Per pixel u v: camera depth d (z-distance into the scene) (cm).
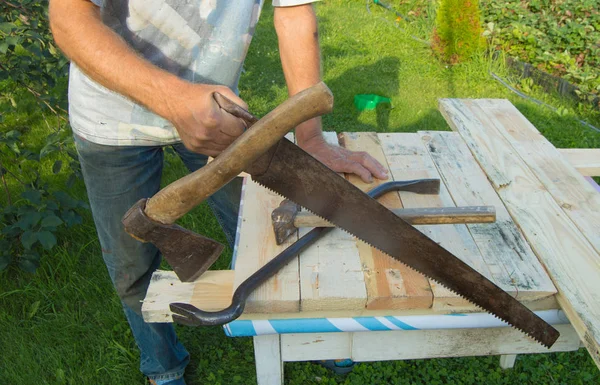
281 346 200
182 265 165
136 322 237
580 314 166
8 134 350
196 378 280
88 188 209
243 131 144
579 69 582
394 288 178
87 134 196
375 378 274
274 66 630
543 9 692
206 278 194
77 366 284
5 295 326
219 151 150
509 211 213
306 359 205
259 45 691
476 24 611
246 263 190
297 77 222
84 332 304
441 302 176
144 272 222
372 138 267
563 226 203
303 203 158
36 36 315
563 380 273
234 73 205
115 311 313
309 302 175
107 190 206
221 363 287
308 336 198
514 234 202
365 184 227
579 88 549
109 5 176
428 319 183
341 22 771
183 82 147
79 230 372
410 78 599
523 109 529
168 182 413
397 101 548
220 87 146
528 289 177
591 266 184
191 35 187
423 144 262
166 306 183
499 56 611
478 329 196
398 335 198
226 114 142
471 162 248
